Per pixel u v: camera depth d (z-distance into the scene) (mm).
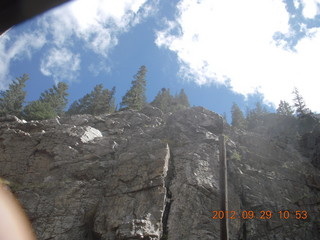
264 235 20281
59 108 58844
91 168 23078
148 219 18047
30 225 18312
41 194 20297
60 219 18891
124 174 21656
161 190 19812
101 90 58750
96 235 18156
